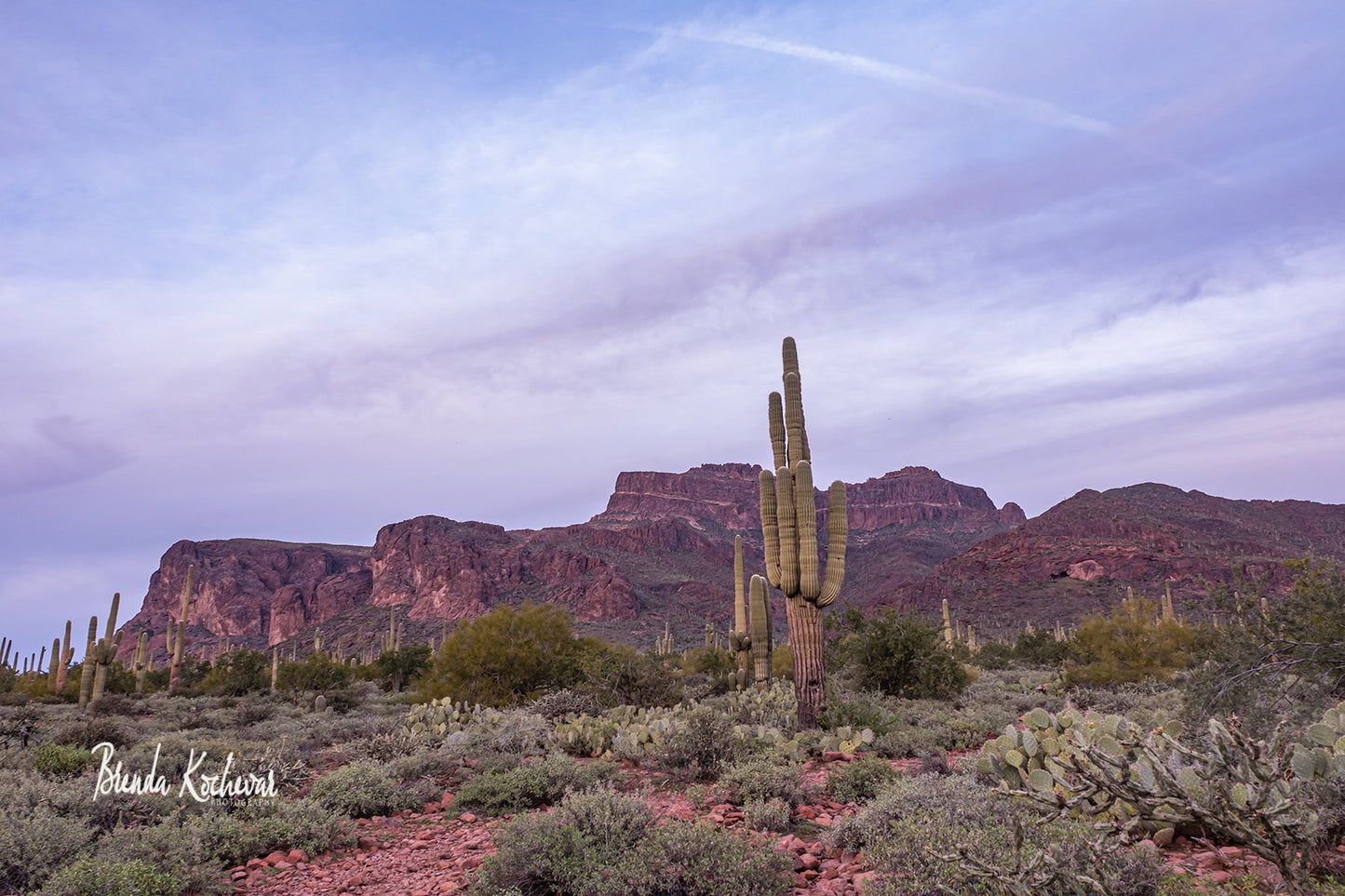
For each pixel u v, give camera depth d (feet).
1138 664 74.54
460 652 73.97
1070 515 551.59
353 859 24.09
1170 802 15.12
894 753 37.76
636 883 17.16
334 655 211.82
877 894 15.15
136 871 19.15
